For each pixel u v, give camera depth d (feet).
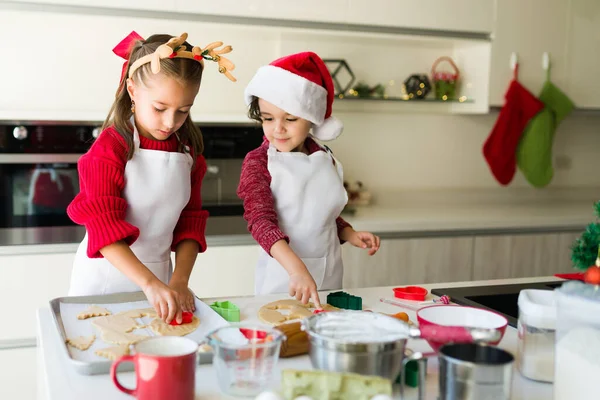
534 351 3.19
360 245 5.71
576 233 9.96
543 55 10.28
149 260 4.93
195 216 5.15
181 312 3.92
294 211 5.40
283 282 5.45
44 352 3.48
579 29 10.44
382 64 10.28
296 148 5.68
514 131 10.48
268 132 5.34
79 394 2.95
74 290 5.12
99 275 4.95
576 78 10.57
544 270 9.86
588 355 2.70
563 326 2.80
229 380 2.95
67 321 3.92
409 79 10.11
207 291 8.32
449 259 9.32
